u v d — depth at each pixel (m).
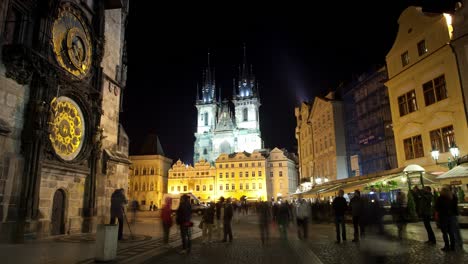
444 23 26.09
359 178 30.55
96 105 21.70
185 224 13.48
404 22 31.00
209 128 150.25
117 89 26.22
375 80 41.62
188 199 13.93
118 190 17.38
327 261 10.81
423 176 22.45
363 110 44.38
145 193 105.75
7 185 15.01
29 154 15.99
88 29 21.38
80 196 20.27
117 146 25.56
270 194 110.25
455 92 24.69
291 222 31.17
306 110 64.44
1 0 15.32
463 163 21.08
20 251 12.58
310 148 60.72
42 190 17.11
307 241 16.31
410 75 29.69
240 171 110.50
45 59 16.92
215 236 20.30
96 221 21.03
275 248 14.44
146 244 15.33
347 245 14.40
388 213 22.88
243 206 58.25
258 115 152.00
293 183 116.56
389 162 37.66
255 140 138.62
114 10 26.61
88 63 21.30
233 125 143.75
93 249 13.22
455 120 24.59
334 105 48.72
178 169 115.25
